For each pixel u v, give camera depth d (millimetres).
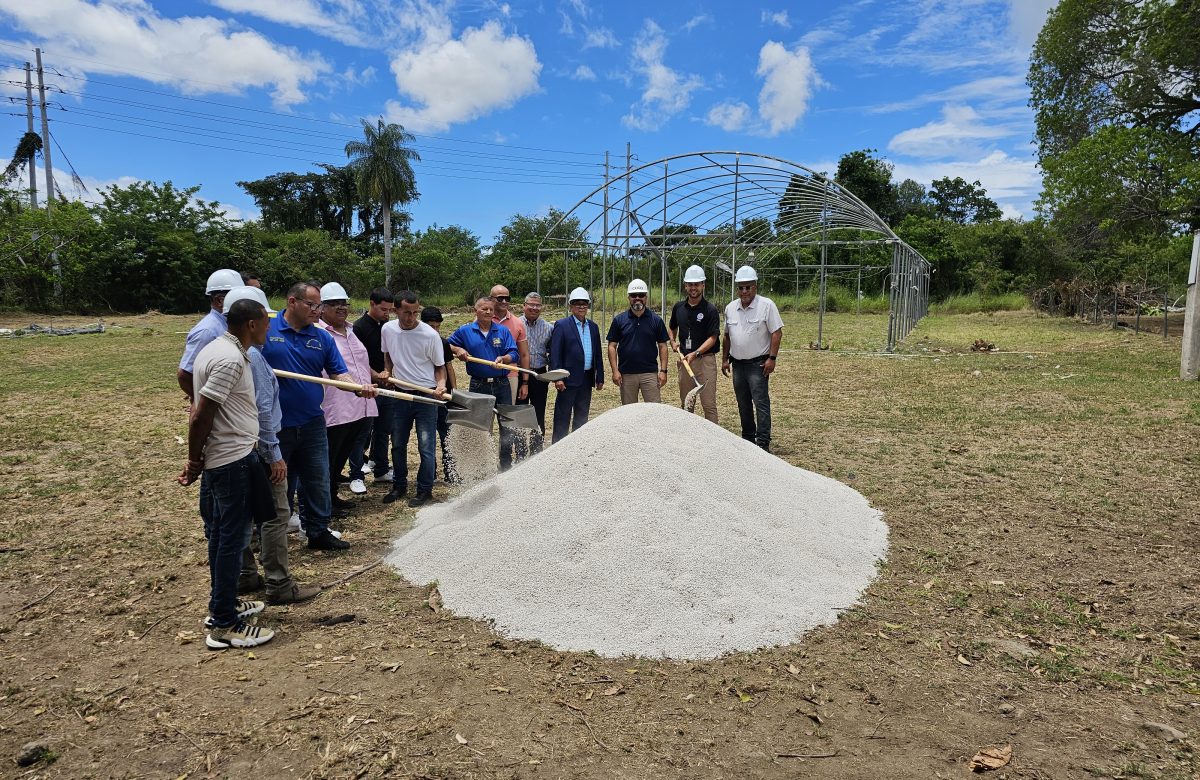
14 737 2600
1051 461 6516
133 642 3352
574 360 6379
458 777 2367
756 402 7031
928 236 37656
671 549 3615
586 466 4109
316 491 4480
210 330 4059
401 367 5496
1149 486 5691
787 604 3488
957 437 7629
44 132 34062
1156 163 17000
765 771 2404
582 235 16516
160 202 33938
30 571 4223
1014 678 2988
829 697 2842
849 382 11836
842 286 35500
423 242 51469
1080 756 2480
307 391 4391
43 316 29094
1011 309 32219
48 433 8086
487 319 6160
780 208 18297
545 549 3670
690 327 7117
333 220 54344
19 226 29922
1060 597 3762
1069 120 20422
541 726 2648
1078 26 19438
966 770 2410
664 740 2570
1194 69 17703
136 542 4699
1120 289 24812
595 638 3242
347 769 2408
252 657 3184
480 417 4727
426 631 3387
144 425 8656
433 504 5465
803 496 4676
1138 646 3258
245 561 3916
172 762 2459
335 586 3939
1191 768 2410
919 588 3871
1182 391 9750
